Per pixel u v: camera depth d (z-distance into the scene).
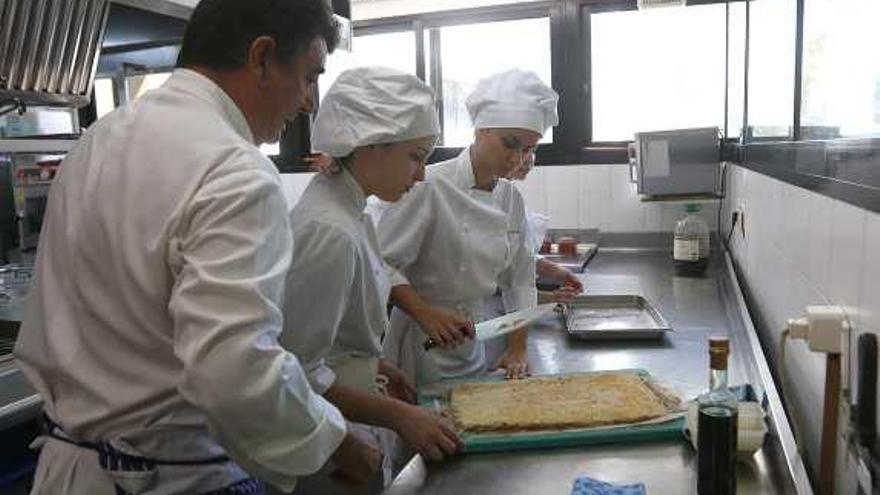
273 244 0.76
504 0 3.39
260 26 0.85
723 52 3.12
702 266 2.62
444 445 1.05
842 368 0.91
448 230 1.66
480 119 1.68
